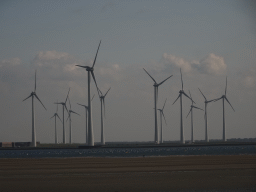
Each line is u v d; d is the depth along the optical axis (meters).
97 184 70.25
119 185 68.69
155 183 70.19
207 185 67.19
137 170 92.75
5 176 84.88
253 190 62.53
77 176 82.50
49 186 69.00
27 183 72.88
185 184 68.50
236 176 77.81
